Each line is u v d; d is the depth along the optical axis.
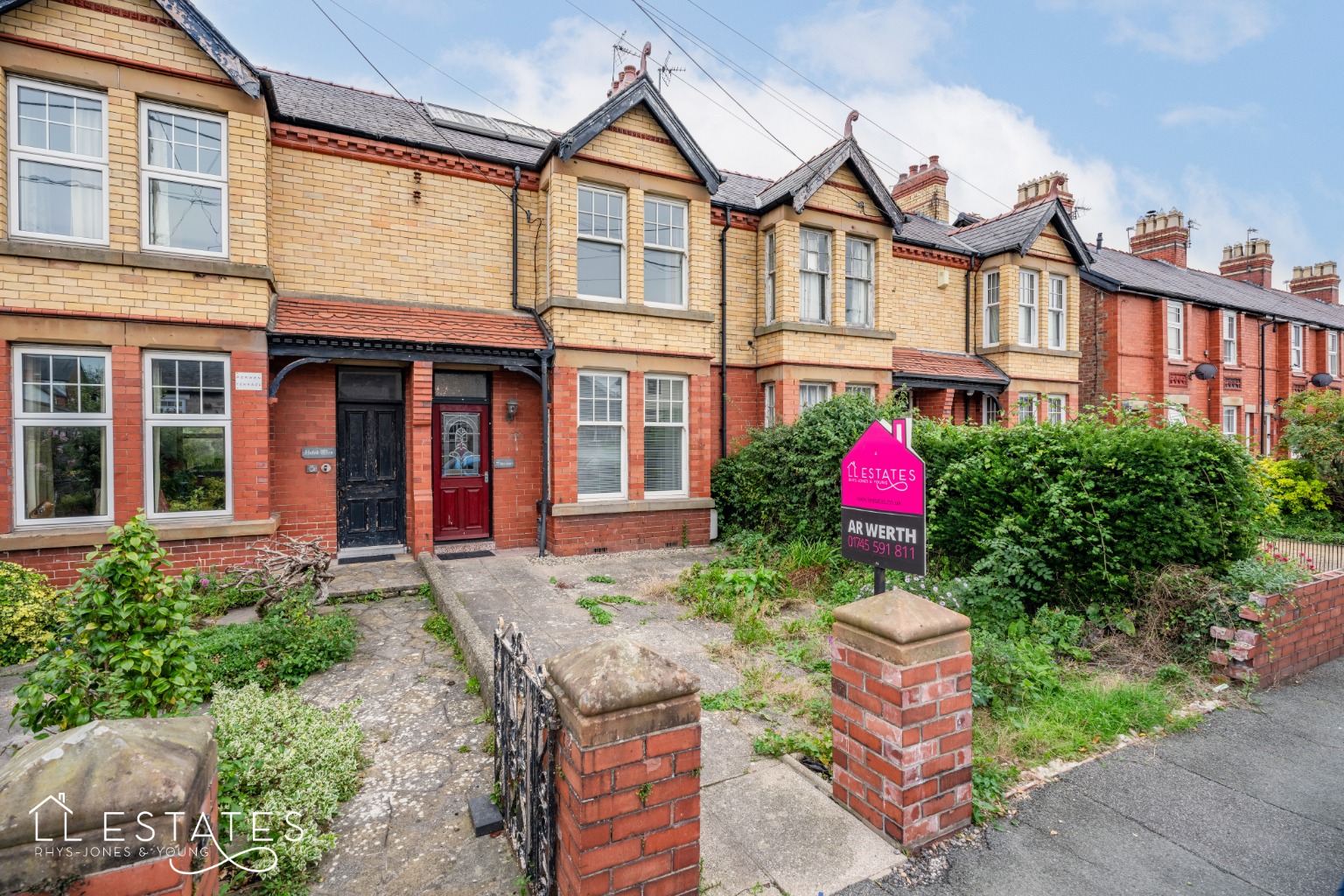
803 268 11.63
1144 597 5.68
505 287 9.69
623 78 11.94
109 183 6.77
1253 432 19.95
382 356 8.27
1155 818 3.35
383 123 9.61
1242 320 19.47
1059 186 17.66
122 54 6.77
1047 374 14.48
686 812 2.49
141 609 3.10
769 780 3.65
